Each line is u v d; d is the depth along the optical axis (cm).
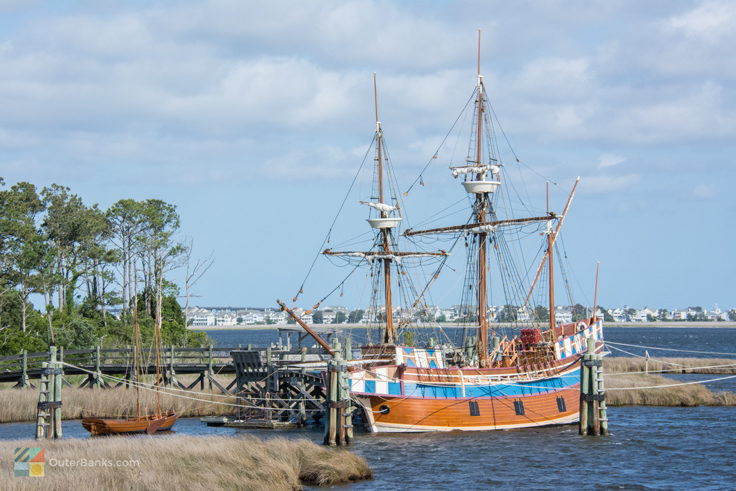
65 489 4053
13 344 10306
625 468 5503
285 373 7200
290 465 4972
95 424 6375
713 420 7406
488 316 7988
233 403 7506
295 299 7044
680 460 5741
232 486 4412
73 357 9706
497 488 4981
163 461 4619
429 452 5978
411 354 6912
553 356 7531
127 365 8381
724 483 5119
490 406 6944
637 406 8406
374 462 5641
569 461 5697
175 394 7506
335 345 6159
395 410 6681
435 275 8106
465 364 7681
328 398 6147
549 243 7981
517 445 6259
